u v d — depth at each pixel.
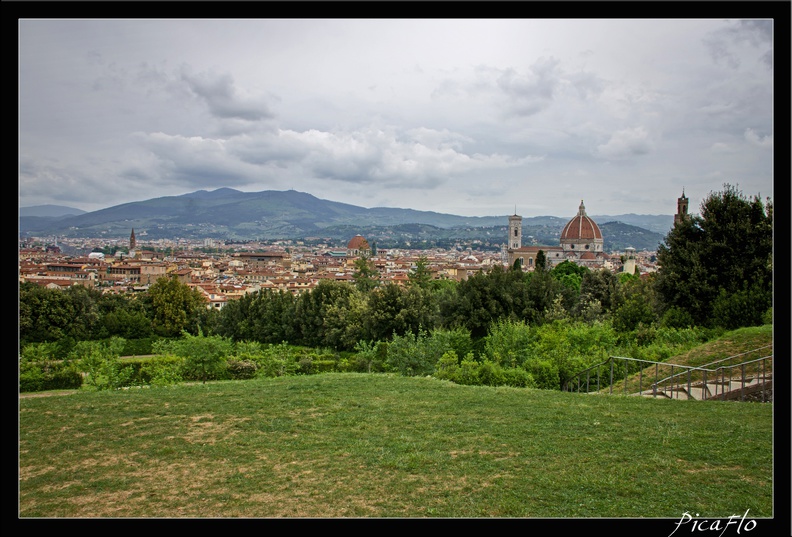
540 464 10.96
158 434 13.32
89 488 10.21
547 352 28.11
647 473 10.48
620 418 14.12
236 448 12.23
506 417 14.42
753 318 28.22
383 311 51.75
